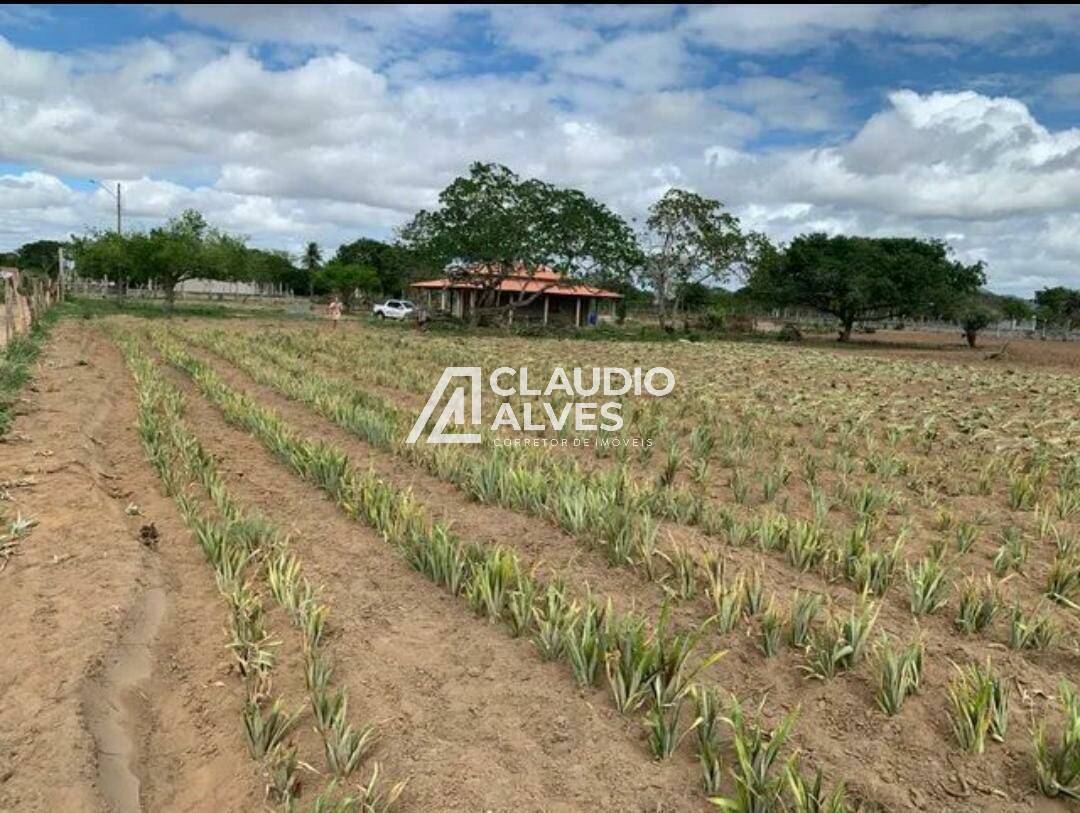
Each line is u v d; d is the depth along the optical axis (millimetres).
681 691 4195
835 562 6027
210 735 4180
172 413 11062
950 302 46844
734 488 8445
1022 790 3689
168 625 5320
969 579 5773
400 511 6781
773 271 48812
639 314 72812
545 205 40938
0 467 8383
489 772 3791
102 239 46969
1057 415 14602
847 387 18469
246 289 84812
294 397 14227
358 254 90375
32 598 5418
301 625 5016
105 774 3809
